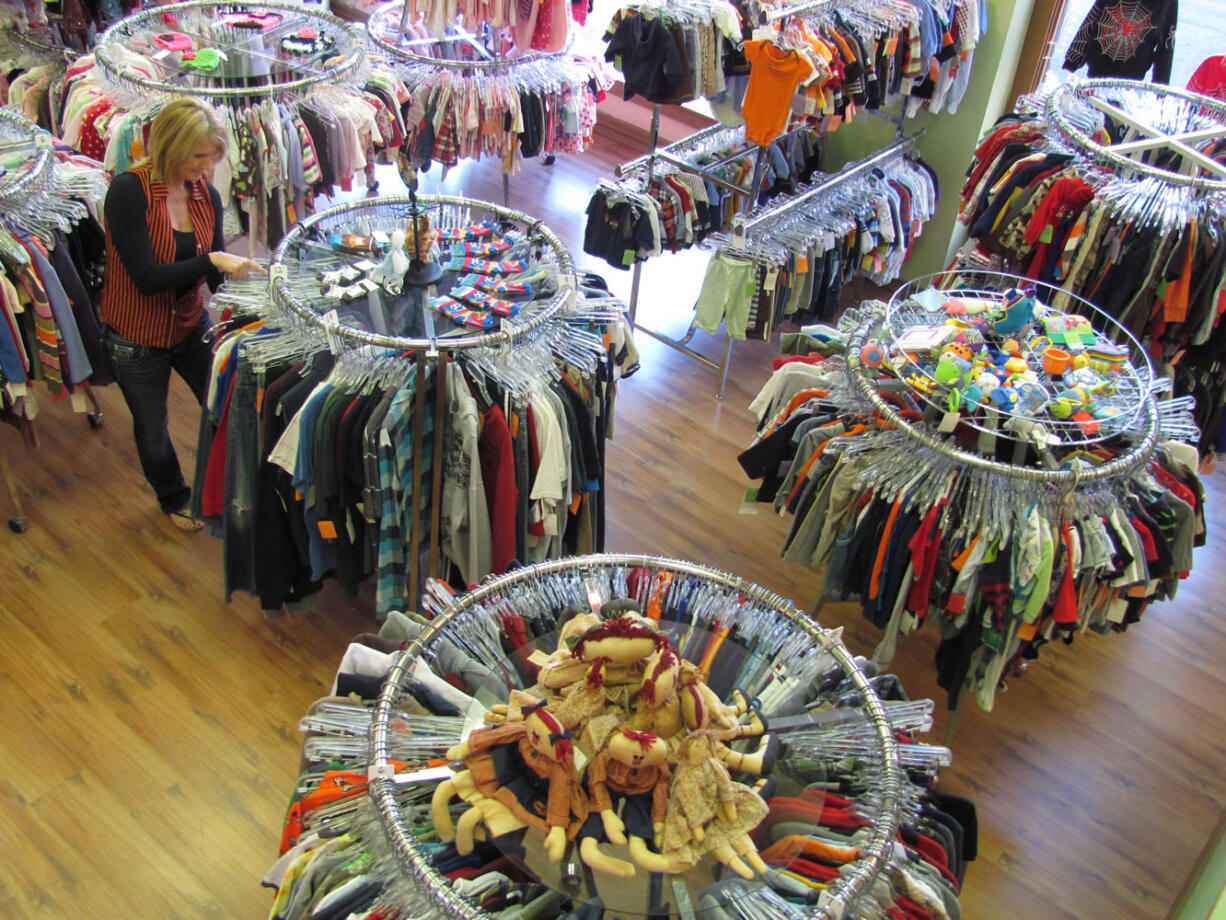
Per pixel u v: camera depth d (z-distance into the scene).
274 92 4.27
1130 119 4.16
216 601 3.47
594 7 6.75
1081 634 3.70
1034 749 3.26
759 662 2.08
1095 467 2.82
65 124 4.29
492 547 3.02
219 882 2.67
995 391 2.92
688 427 4.53
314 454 2.78
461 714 1.97
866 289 5.67
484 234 3.51
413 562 3.02
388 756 1.82
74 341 3.48
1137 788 3.16
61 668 3.19
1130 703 3.45
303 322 2.88
